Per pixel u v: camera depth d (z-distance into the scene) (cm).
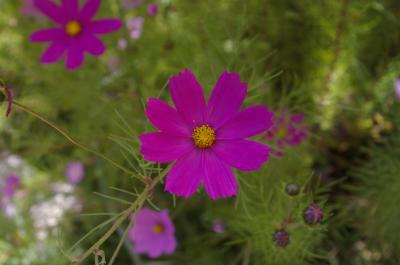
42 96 63
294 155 51
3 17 68
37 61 65
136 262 57
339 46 55
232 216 54
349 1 54
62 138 60
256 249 50
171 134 37
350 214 55
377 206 53
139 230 55
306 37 59
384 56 58
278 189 46
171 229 53
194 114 38
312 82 58
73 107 64
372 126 57
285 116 50
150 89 58
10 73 64
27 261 61
